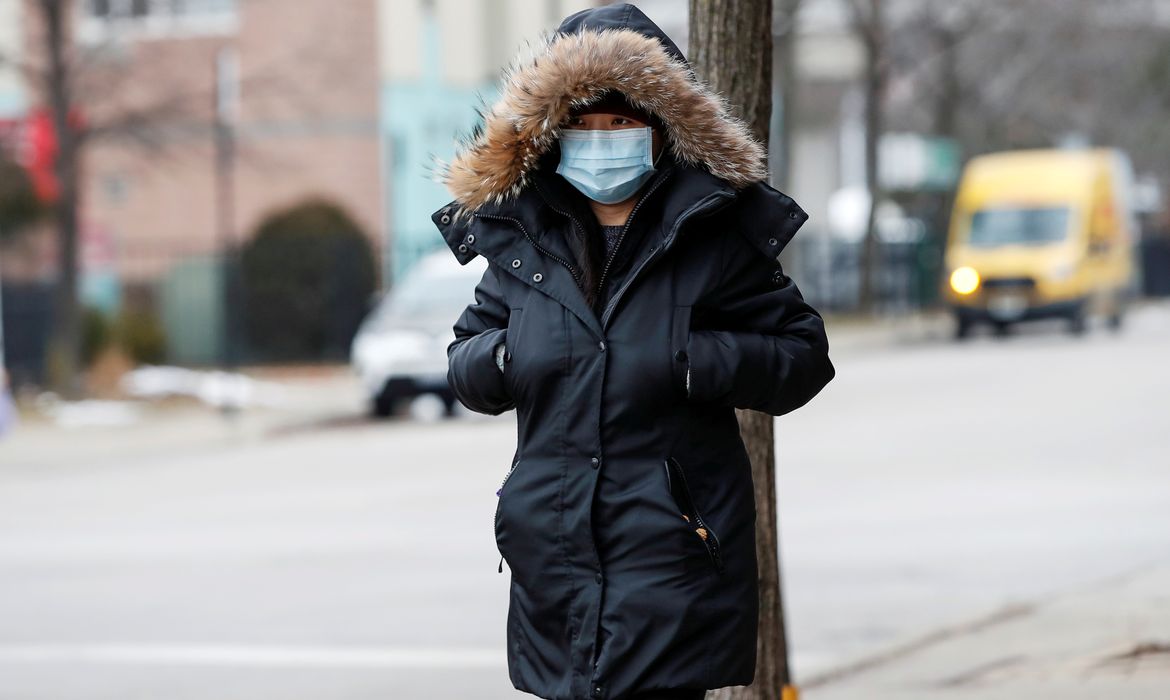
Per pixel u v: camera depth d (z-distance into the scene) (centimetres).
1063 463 3869
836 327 9844
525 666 1042
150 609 2603
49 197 6888
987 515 3183
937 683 1866
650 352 1004
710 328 1038
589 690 1001
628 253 1029
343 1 9362
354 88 9381
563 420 1010
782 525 3148
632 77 1012
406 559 2969
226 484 4256
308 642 2317
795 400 1046
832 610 2417
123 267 9562
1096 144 13388
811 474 3838
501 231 1045
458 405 5938
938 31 10562
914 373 6606
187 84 8738
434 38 9775
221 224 9531
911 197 12069
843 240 11381
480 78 10050
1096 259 8688
